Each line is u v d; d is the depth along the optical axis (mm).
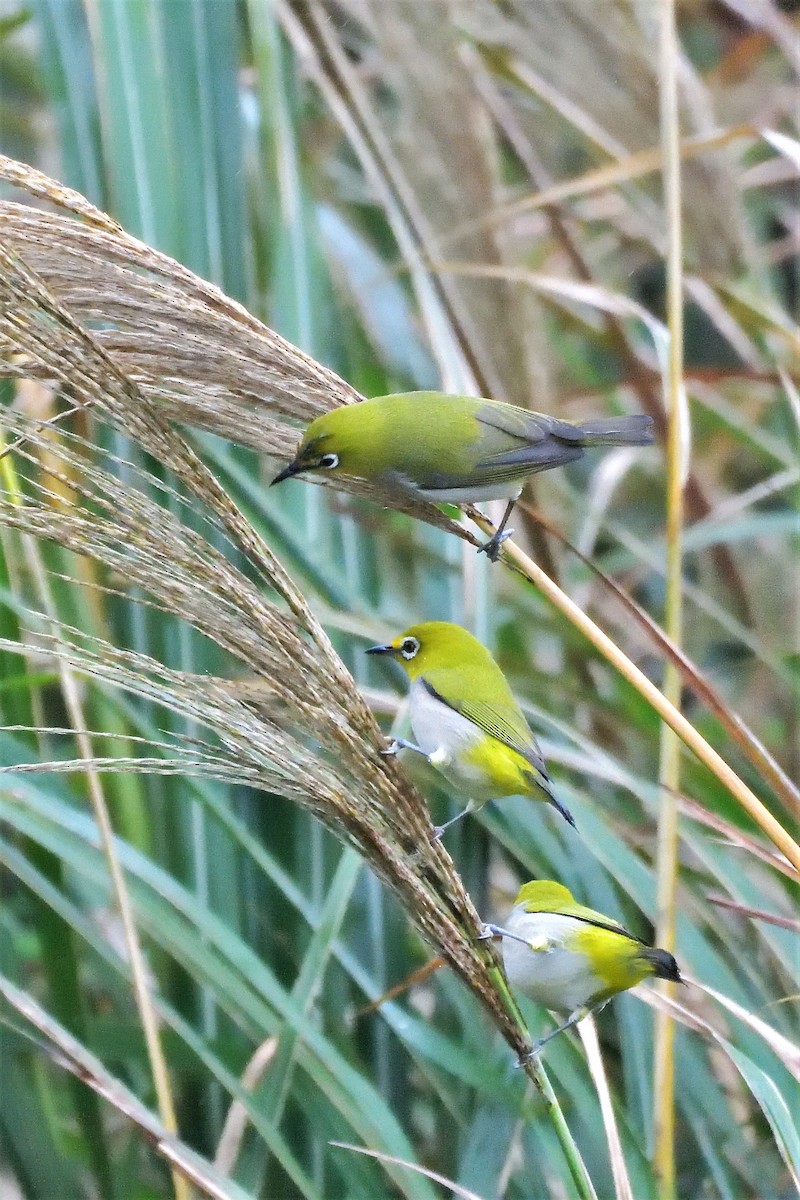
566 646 9648
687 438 6957
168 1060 7418
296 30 8602
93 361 4895
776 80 13055
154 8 8227
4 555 7340
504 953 5832
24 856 7289
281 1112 6648
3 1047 7230
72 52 8453
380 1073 7582
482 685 6633
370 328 9742
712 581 11391
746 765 9227
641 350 13281
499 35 9734
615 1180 5430
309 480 6516
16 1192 7336
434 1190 6504
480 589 8031
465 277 8711
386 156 8711
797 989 7703
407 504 6598
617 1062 8055
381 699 7902
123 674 4844
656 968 5559
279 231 8375
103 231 5695
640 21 9820
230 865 7590
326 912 6848
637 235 12383
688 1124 8062
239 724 4918
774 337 11289
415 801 5176
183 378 6023
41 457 7570
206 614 4992
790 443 10328
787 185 13375
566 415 11062
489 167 8891
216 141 8320
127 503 4938
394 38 8914
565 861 7801
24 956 8375
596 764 7828
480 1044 7398
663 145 7086
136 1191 7449
